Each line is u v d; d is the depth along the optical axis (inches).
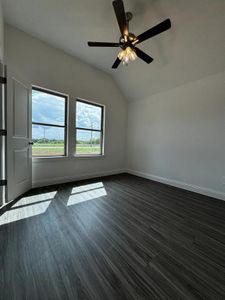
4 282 39.4
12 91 84.3
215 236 62.2
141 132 160.2
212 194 106.9
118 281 40.8
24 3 78.7
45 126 117.2
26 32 100.1
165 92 136.0
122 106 170.2
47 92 115.6
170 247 54.9
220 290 38.9
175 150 129.6
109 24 89.0
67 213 77.9
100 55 122.1
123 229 65.4
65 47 114.2
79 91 130.9
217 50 89.3
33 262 46.1
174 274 43.4
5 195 83.7
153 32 68.2
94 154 152.5
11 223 67.1
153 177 148.0
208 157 109.0
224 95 99.8
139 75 135.8
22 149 95.3
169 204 93.0
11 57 95.2
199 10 73.7
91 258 48.5
